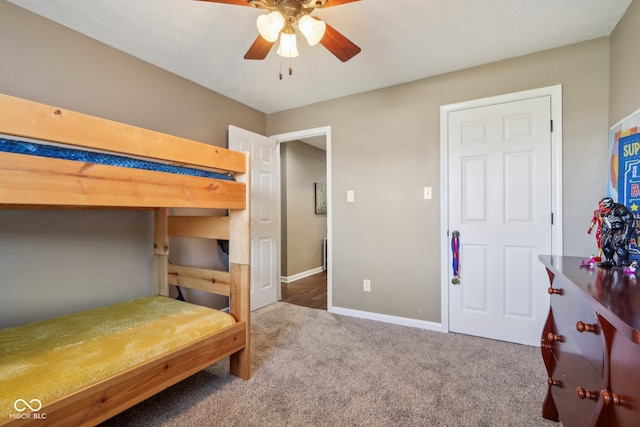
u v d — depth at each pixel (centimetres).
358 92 300
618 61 189
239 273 188
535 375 188
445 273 261
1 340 142
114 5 172
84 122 118
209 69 251
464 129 254
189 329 159
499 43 213
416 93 273
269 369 197
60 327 159
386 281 288
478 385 178
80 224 201
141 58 233
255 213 327
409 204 277
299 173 489
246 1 138
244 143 312
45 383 105
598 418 81
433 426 143
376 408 157
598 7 175
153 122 243
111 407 120
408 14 180
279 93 302
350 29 195
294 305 342
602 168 208
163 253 236
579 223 215
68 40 194
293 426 143
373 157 295
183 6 173
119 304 203
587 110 212
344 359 210
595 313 92
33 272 180
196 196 158
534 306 230
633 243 150
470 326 253
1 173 97
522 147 233
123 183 129
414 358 212
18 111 101
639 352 67
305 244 505
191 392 171
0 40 167
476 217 250
